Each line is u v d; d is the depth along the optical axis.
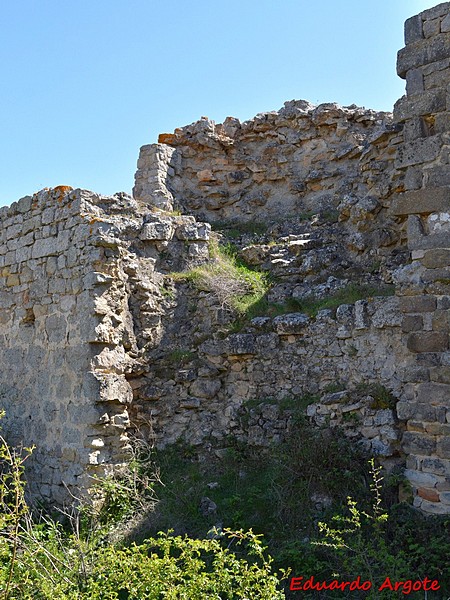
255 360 8.69
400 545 6.12
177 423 8.80
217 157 13.02
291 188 12.47
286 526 6.84
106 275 8.37
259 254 10.30
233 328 9.00
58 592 5.05
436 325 6.60
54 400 8.67
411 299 6.77
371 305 7.84
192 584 4.95
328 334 8.19
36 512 8.19
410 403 6.69
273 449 7.77
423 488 6.49
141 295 9.06
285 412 8.11
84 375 8.19
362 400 7.51
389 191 9.55
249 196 12.80
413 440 6.63
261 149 12.91
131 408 8.76
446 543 5.96
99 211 8.98
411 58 7.02
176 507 7.48
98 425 8.06
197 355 9.06
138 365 8.76
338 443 7.25
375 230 9.52
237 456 8.14
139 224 9.45
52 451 8.55
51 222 9.14
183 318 9.39
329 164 12.29
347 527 6.46
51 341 8.89
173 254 9.77
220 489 7.75
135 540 7.03
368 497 6.77
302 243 10.03
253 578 5.14
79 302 8.43
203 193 12.96
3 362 9.83
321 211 11.81
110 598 5.07
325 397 7.80
